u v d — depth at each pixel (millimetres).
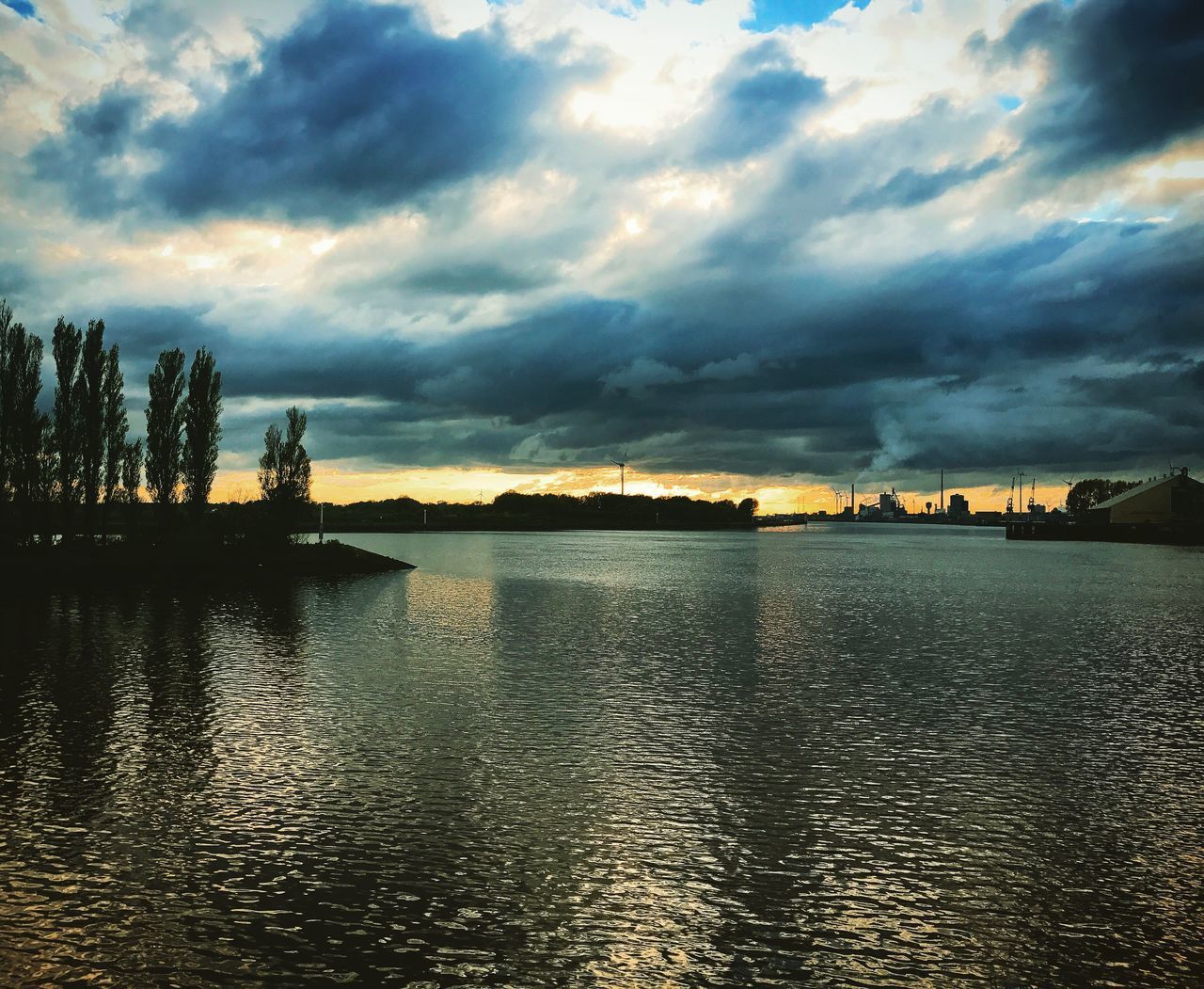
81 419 59750
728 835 12945
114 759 16109
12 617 36562
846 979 9188
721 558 95938
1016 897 11102
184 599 44500
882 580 64938
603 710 20547
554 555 94188
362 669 25406
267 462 66812
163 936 9773
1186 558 100438
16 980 8867
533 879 11359
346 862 11758
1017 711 20859
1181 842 12891
